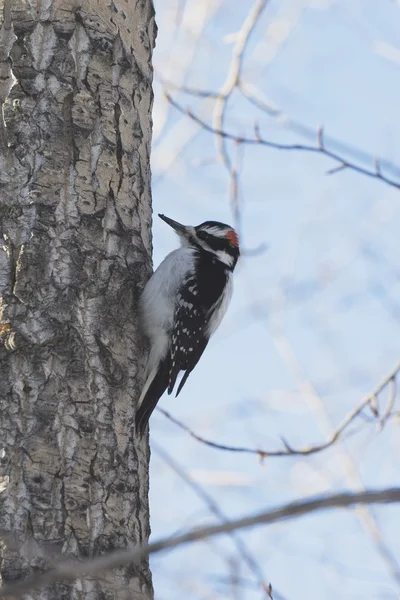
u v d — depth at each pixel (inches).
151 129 398.6
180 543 174.7
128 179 368.5
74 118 351.6
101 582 294.5
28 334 318.0
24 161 339.6
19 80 346.0
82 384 323.3
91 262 342.0
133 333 363.6
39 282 326.6
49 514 297.3
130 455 331.3
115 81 369.7
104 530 307.6
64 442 310.8
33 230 331.3
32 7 354.6
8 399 308.2
